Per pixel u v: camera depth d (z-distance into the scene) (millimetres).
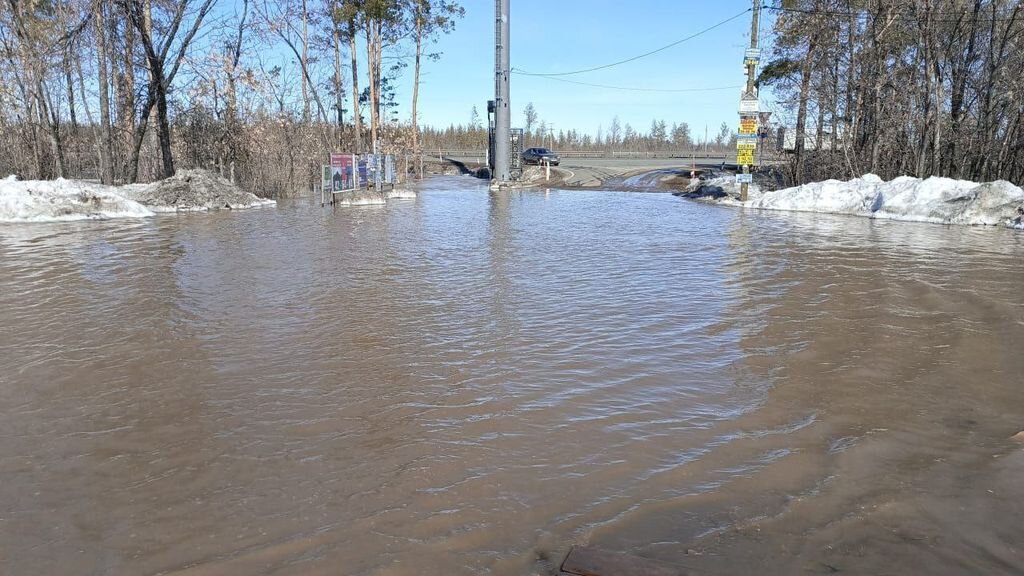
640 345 6195
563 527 3129
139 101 27000
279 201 27797
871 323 6945
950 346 6094
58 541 3068
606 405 4695
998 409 4598
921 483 3547
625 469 3723
